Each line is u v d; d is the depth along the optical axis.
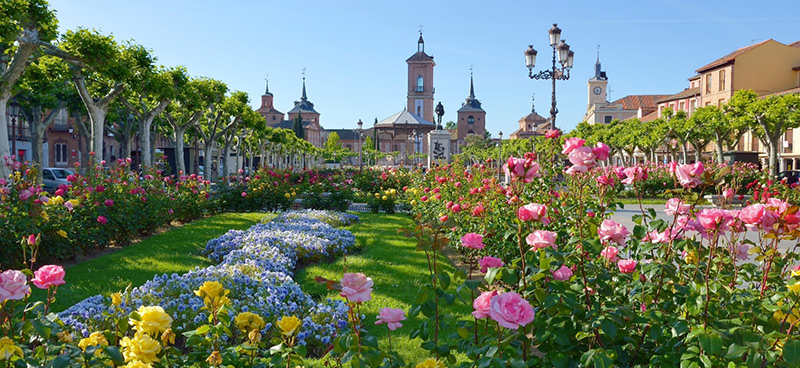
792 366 2.38
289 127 148.50
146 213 12.02
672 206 3.56
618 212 19.78
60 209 8.99
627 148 47.03
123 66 17.83
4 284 2.48
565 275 3.12
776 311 2.78
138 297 5.66
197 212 15.68
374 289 7.42
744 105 32.94
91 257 9.77
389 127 57.22
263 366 3.13
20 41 13.46
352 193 19.16
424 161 90.94
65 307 6.58
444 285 3.11
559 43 19.73
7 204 8.35
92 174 11.81
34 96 26.11
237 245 9.59
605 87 101.44
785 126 31.36
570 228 5.12
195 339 2.98
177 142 28.66
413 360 4.84
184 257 9.78
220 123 37.66
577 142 3.87
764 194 8.05
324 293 7.35
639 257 4.04
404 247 10.82
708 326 2.84
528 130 141.88
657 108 68.12
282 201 18.67
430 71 124.00
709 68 51.75
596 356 2.67
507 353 2.85
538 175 6.79
